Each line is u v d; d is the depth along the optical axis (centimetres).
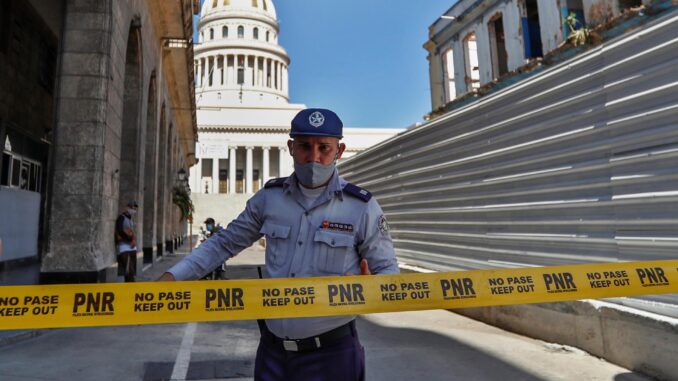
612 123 470
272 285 186
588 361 460
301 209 198
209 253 203
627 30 1018
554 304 536
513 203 634
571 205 526
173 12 1383
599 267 240
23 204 1204
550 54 1191
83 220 721
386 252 201
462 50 1839
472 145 736
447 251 816
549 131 566
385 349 522
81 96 748
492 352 504
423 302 196
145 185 1484
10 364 436
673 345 384
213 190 6894
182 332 611
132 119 1123
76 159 733
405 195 991
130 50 1112
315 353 189
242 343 561
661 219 414
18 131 1177
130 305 178
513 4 1514
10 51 1106
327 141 190
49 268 698
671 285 238
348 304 187
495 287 213
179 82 2072
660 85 423
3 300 173
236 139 7012
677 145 405
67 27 762
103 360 462
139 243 1150
